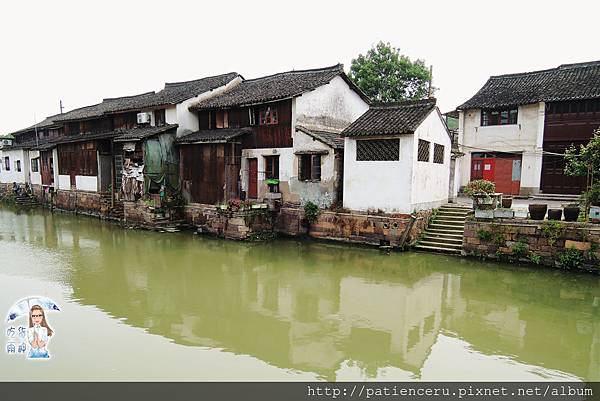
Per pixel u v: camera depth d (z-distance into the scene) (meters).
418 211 16.02
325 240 17.34
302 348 7.84
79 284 11.72
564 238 12.52
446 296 10.80
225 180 19.23
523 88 22.25
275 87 20.34
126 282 11.98
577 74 21.31
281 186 18.84
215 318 9.35
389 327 8.89
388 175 15.63
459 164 23.27
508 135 21.92
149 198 20.48
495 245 13.77
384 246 15.62
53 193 29.61
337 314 9.64
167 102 21.00
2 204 32.84
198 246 16.78
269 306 10.16
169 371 6.91
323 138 17.33
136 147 20.75
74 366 7.07
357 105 22.14
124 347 7.80
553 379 6.72
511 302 10.30
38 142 33.38
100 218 24.67
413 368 7.06
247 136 19.92
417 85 29.61
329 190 17.30
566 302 10.27
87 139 25.16
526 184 21.50
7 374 6.81
